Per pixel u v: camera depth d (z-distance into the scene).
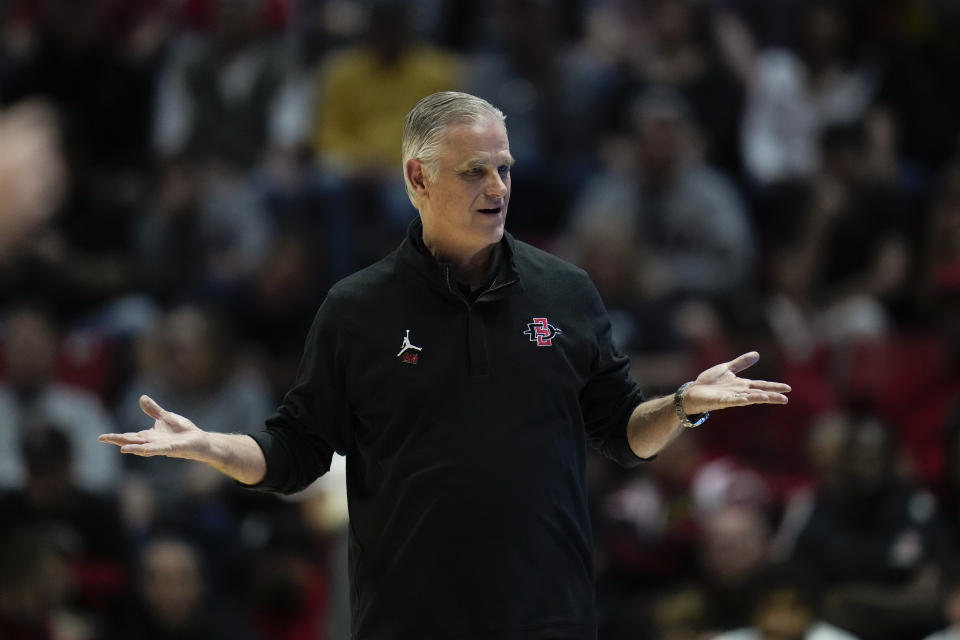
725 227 36.81
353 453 12.60
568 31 45.91
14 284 38.41
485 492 11.94
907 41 43.62
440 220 12.32
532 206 39.00
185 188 38.97
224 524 30.58
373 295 12.44
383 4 40.41
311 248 37.31
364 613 12.24
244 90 41.84
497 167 12.27
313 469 12.76
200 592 28.47
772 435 31.53
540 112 40.12
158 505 31.64
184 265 38.47
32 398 33.28
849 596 26.80
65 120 41.44
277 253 36.41
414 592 11.96
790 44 44.41
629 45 44.00
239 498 31.47
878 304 36.75
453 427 12.08
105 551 30.00
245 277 36.88
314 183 38.38
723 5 44.69
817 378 33.19
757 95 41.50
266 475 12.34
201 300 36.50
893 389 33.06
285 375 35.44
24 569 26.69
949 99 42.16
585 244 34.88
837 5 44.34
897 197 37.97
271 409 34.41
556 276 12.77
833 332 35.22
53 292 38.53
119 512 30.34
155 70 43.69
